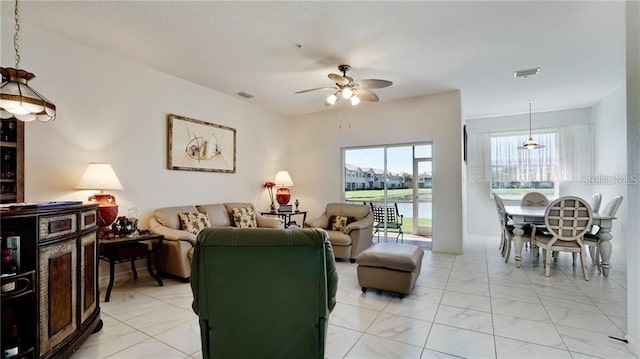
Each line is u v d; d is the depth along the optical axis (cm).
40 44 307
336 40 329
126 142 381
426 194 546
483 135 689
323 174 634
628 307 217
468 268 415
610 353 207
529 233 436
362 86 368
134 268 368
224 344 169
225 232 166
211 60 382
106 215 322
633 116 212
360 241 467
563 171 620
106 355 206
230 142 528
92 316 228
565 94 522
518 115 661
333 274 178
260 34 318
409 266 302
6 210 167
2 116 213
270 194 617
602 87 484
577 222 367
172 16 284
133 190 388
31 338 171
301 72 421
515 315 266
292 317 167
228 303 165
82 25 300
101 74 356
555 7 268
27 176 295
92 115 347
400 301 300
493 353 208
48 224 182
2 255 166
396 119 559
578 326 245
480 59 377
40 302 175
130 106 385
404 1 260
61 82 322
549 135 634
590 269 407
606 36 319
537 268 414
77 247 207
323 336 171
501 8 270
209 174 493
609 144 526
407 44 338
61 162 321
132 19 289
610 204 397
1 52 283
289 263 163
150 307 287
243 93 516
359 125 596
